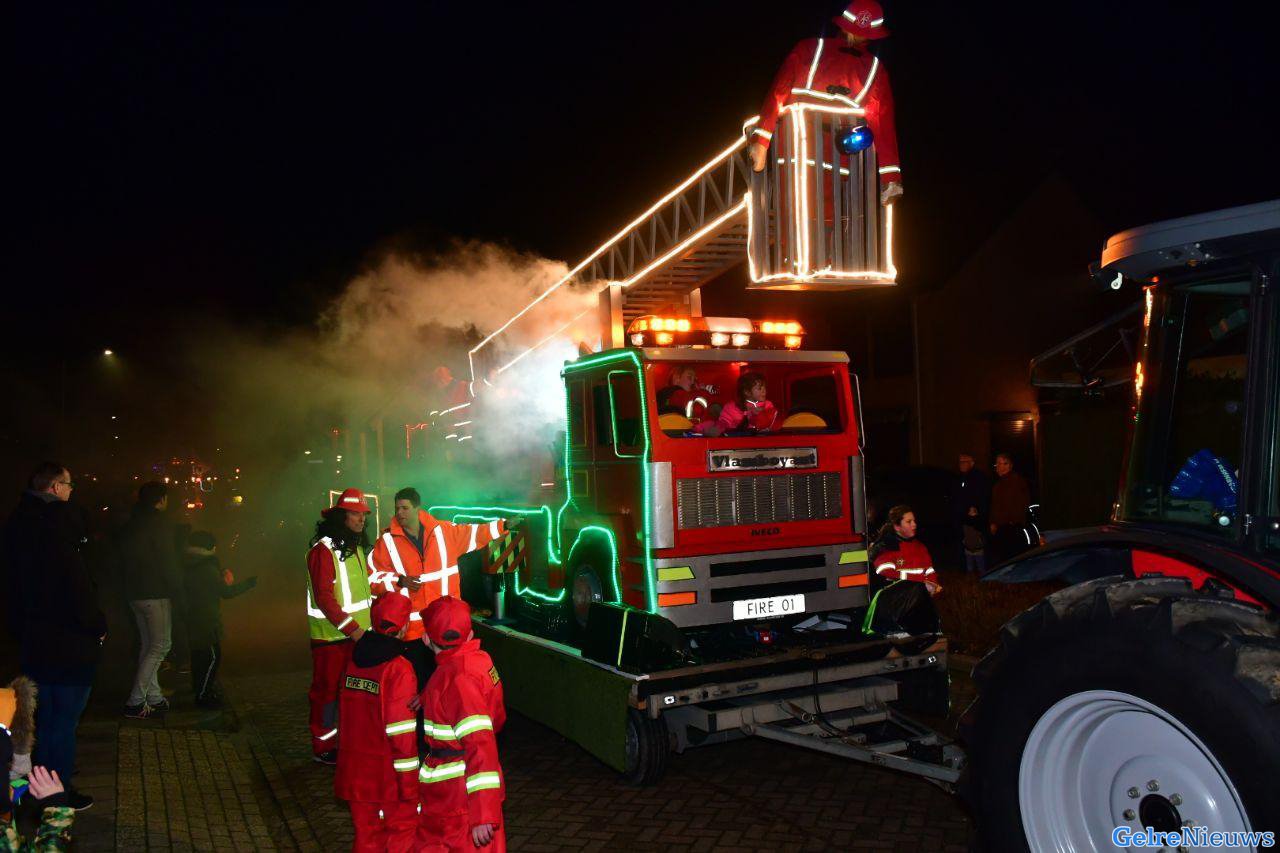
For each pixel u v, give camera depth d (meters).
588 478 6.54
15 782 3.17
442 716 3.63
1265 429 2.95
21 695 3.22
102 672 9.22
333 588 5.93
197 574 7.71
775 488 6.23
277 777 6.13
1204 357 3.44
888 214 6.11
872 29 5.89
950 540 15.28
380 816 4.09
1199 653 2.66
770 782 5.73
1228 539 3.07
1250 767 2.53
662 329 6.42
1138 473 3.41
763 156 5.89
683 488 5.91
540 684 6.49
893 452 22.73
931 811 5.16
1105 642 2.90
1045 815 3.14
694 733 5.76
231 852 4.73
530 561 7.44
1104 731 3.06
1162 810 2.87
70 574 4.87
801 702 5.85
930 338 21.67
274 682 9.05
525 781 5.93
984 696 3.35
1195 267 3.17
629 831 5.03
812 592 6.30
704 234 6.65
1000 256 22.34
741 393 6.44
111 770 5.90
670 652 5.51
